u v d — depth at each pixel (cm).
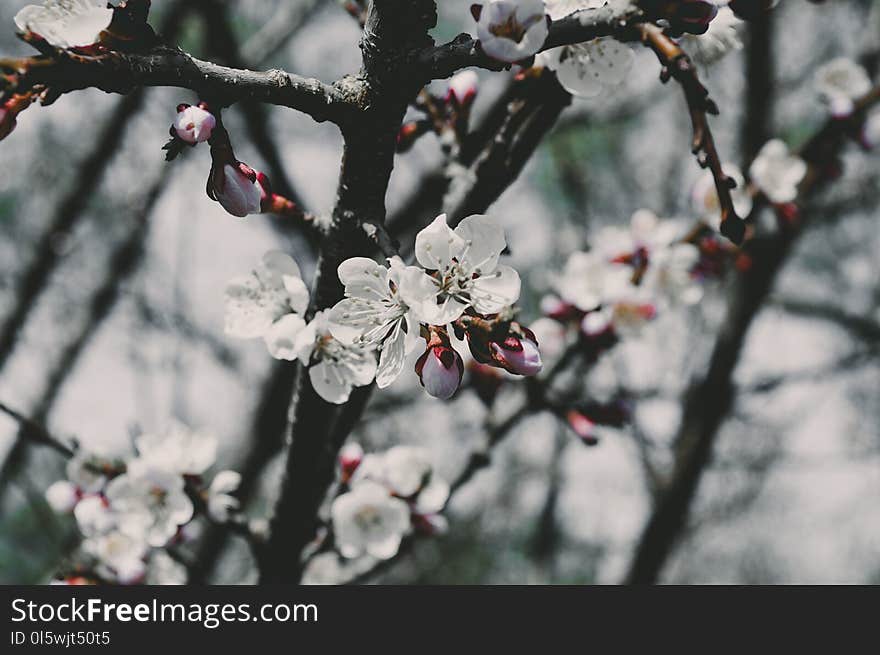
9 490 90
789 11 95
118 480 49
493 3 38
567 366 56
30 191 99
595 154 121
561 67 43
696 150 39
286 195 67
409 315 40
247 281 44
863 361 106
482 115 53
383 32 40
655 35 39
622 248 57
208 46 65
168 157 40
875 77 77
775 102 85
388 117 41
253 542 50
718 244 58
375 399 99
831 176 64
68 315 95
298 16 83
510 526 145
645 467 91
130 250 87
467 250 40
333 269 43
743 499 137
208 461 50
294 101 41
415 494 51
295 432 46
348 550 49
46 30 38
